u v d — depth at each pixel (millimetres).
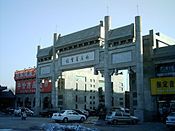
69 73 76125
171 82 36344
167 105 37188
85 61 47969
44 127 24078
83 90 80875
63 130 21516
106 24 44844
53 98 54906
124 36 41312
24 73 83812
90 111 50938
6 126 27172
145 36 40281
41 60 60812
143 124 32656
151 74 38750
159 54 38094
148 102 38375
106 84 43156
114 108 45094
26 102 82000
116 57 42531
